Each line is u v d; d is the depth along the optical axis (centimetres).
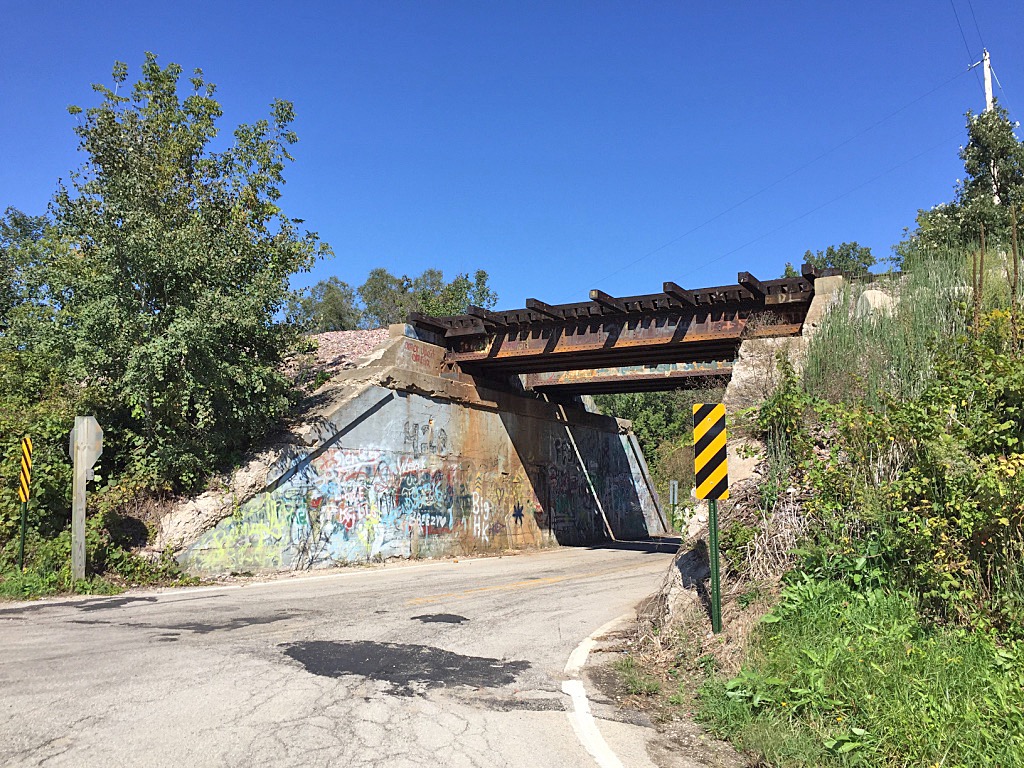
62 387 1628
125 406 1555
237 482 1543
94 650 747
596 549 2641
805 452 841
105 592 1201
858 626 617
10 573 1188
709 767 482
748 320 1780
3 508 1246
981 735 448
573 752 501
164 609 1033
